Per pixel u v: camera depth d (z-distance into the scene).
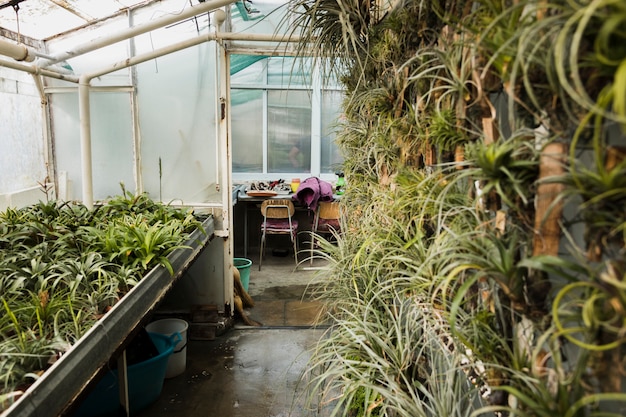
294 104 5.59
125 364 2.12
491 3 0.74
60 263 1.82
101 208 2.93
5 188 3.07
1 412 1.04
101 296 1.66
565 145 0.64
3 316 1.48
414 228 1.31
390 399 1.08
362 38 1.86
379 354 1.32
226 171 3.44
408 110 1.44
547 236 0.67
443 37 1.09
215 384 2.74
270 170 5.79
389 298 1.52
